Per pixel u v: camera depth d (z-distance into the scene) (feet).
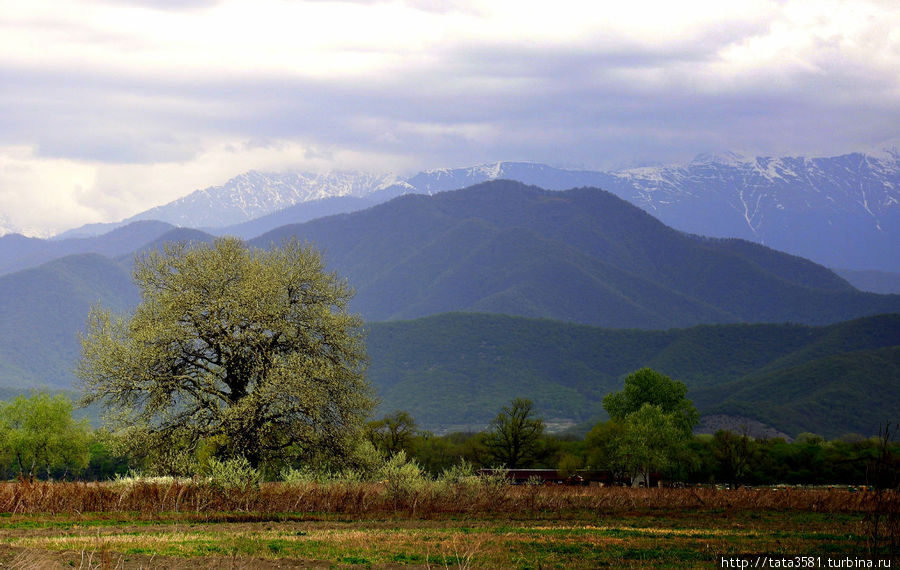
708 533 147.13
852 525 165.48
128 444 193.67
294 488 174.09
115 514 153.17
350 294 217.36
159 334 192.34
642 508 198.80
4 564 95.76
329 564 103.40
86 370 192.65
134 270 207.00
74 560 98.94
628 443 373.40
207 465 193.06
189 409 200.44
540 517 172.14
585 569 106.73
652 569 107.65
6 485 161.38
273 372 193.36
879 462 104.12
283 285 207.10
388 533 134.21
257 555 108.06
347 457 207.41
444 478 190.90
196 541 118.52
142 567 97.09
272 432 204.23
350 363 211.20
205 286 203.21
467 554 111.96
